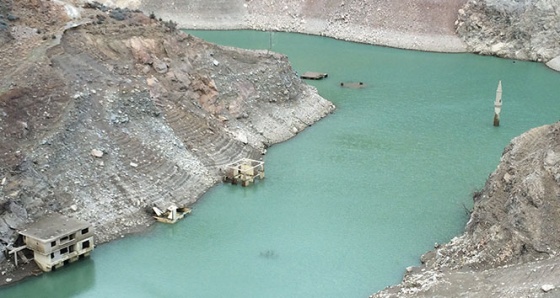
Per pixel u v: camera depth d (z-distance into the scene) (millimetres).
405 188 60906
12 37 64938
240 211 57344
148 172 58438
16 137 54156
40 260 48062
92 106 60375
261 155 68500
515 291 38031
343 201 58656
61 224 49438
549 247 41531
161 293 46156
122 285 47156
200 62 73812
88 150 56906
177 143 62875
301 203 58500
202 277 47969
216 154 64875
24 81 59062
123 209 54719
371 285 46406
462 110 83562
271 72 78625
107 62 66500
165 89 67625
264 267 49062
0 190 49562
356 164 66438
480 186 60875
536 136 49969
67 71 62562
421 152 69438
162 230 54219
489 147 70875
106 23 71250
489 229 44906
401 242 51781
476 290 39969
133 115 62188
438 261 46812
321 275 47844
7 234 48188
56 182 53188
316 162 67000
